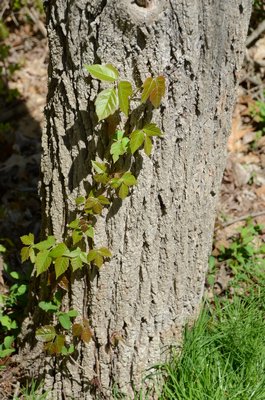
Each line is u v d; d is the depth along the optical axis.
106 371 2.08
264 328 2.23
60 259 1.90
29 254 1.95
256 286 2.41
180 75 1.81
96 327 2.03
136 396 2.11
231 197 2.86
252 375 2.11
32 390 2.11
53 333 2.02
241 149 3.10
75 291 2.00
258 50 3.39
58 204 1.96
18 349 2.19
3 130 3.25
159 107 1.83
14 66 3.59
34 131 3.32
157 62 1.78
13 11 3.67
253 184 2.94
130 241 1.94
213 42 1.83
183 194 1.95
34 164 3.05
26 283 2.28
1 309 2.22
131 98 1.80
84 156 1.88
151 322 2.06
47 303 2.02
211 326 2.22
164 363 2.12
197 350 2.12
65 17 1.79
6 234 2.71
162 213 1.95
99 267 1.93
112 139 1.83
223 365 2.15
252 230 2.63
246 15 1.88
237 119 3.21
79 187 1.91
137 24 1.73
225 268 2.51
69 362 2.07
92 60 1.79
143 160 1.87
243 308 2.30
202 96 1.87
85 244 1.94
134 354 2.07
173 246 2.00
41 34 3.80
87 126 1.85
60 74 1.84
